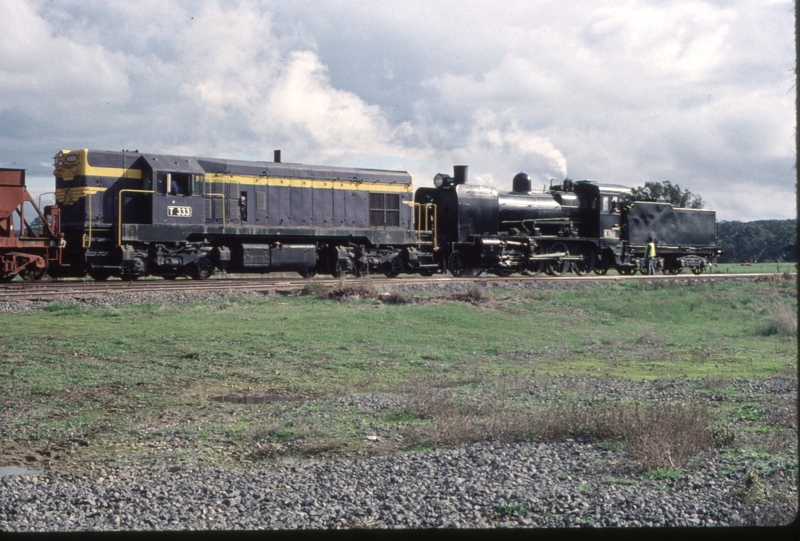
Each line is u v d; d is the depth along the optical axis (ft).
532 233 109.40
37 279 80.69
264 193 89.45
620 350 55.36
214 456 27.09
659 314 77.82
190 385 39.93
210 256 87.35
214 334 55.26
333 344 53.47
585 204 116.57
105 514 20.52
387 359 48.78
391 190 99.14
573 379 42.16
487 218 104.47
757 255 334.24
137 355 47.47
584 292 86.22
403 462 25.68
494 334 61.98
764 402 34.12
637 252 120.37
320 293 75.77
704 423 27.96
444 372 44.83
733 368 46.85
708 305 83.20
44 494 22.22
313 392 38.83
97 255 79.82
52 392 37.40
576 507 20.61
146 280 85.30
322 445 28.25
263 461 26.48
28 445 28.32
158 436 29.76
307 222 92.17
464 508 20.77
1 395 36.47
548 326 68.28
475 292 78.69
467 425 29.94
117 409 34.37
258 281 84.79
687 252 129.49
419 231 101.60
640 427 27.40
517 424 29.89
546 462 25.40
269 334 56.08
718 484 22.49
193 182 83.97
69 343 49.78
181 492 22.54
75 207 79.92
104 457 26.86
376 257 98.17
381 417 32.83
